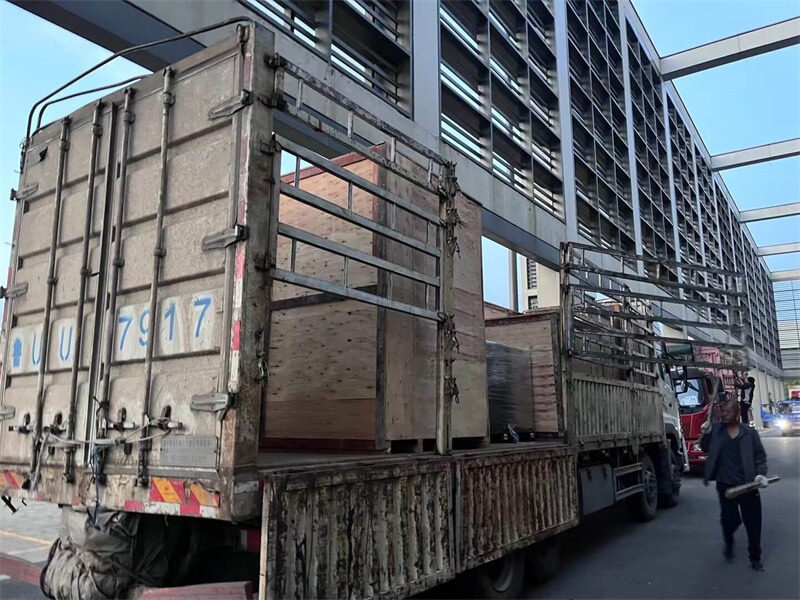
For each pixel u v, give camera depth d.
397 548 3.27
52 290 3.63
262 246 2.75
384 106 10.59
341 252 3.17
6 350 3.89
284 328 4.43
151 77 3.34
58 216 3.71
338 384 4.05
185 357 2.83
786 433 33.00
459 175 12.84
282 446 4.26
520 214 15.38
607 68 24.38
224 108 2.90
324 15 9.56
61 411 3.38
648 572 6.08
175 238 2.99
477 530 4.05
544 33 19.05
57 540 3.32
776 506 10.12
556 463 5.56
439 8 12.98
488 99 14.66
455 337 4.16
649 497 8.79
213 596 2.73
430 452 4.05
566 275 6.56
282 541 2.57
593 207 20.52
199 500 2.59
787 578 5.91
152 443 2.84
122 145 3.39
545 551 5.58
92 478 3.07
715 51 32.09
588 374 7.07
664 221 30.39
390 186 4.08
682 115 39.44
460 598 4.41
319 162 3.12
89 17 6.32
